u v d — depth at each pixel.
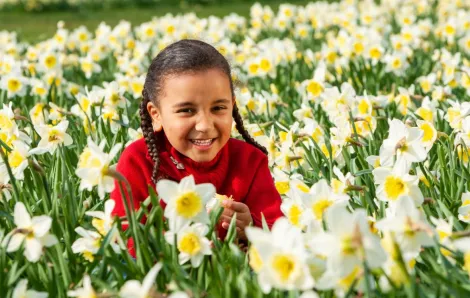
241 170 3.35
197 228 2.63
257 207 3.33
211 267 2.70
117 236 2.66
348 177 3.12
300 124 5.02
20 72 6.12
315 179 3.69
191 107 3.03
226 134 3.12
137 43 8.17
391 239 2.17
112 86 4.96
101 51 8.22
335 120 4.13
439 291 2.29
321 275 2.15
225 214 3.04
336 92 4.62
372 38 6.91
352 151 3.97
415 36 7.92
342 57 7.09
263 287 2.09
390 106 5.28
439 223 2.56
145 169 3.25
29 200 3.32
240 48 7.86
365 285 2.03
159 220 2.68
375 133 4.30
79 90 6.50
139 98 6.19
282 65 7.06
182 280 2.40
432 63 7.27
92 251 2.68
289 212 2.81
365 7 12.15
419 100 5.39
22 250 2.53
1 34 9.34
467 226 3.15
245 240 3.12
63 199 3.05
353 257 2.03
